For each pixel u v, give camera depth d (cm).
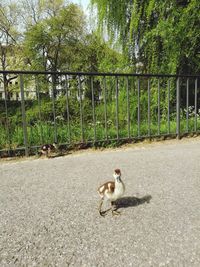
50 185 178
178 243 109
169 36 438
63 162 234
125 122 387
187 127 329
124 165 219
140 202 148
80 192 164
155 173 196
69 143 274
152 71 484
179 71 472
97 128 321
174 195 156
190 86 479
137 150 274
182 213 134
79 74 268
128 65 538
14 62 1366
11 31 1370
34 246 109
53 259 101
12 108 405
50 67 1298
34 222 129
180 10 438
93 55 1189
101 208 142
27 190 170
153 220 128
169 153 255
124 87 505
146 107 463
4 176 200
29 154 261
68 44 1263
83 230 121
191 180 180
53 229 122
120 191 133
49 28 1248
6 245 110
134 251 105
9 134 273
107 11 534
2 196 161
